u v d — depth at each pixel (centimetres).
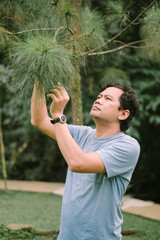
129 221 362
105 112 157
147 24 229
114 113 158
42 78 142
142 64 516
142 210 399
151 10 218
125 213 393
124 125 163
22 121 650
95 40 194
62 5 179
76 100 265
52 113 151
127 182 158
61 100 149
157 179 654
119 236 155
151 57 274
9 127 727
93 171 144
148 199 616
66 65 143
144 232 327
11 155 736
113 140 157
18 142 733
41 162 734
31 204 441
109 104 157
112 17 242
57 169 733
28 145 732
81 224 149
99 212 148
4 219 352
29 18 206
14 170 726
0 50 190
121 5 226
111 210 151
